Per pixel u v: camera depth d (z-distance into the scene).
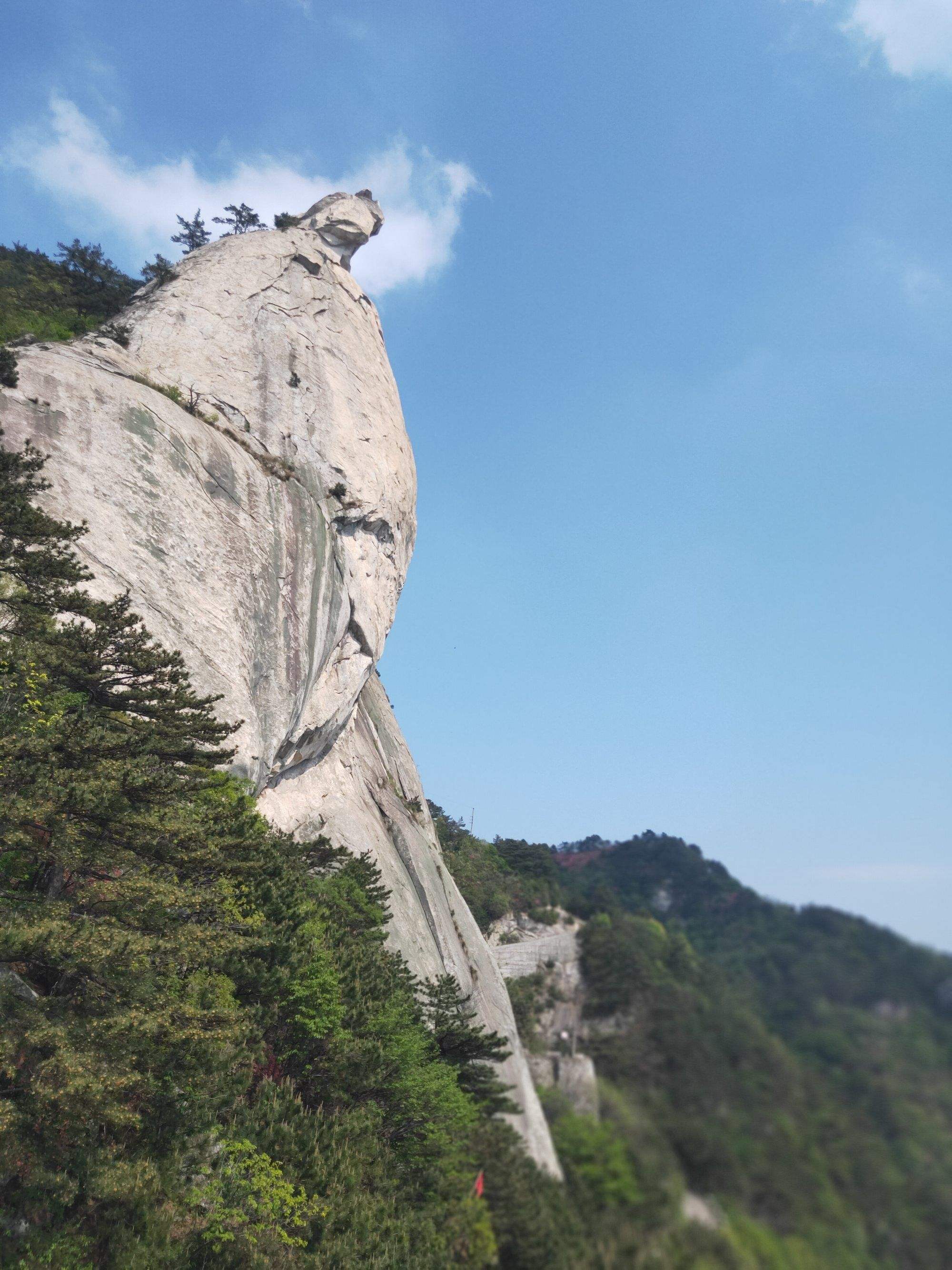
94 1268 12.12
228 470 45.91
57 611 20.12
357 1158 17.12
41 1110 12.05
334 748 52.88
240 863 18.08
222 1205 14.04
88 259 64.81
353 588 54.97
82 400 39.34
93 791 13.92
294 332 62.34
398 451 66.88
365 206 81.06
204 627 38.06
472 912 52.69
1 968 14.38
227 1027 14.37
